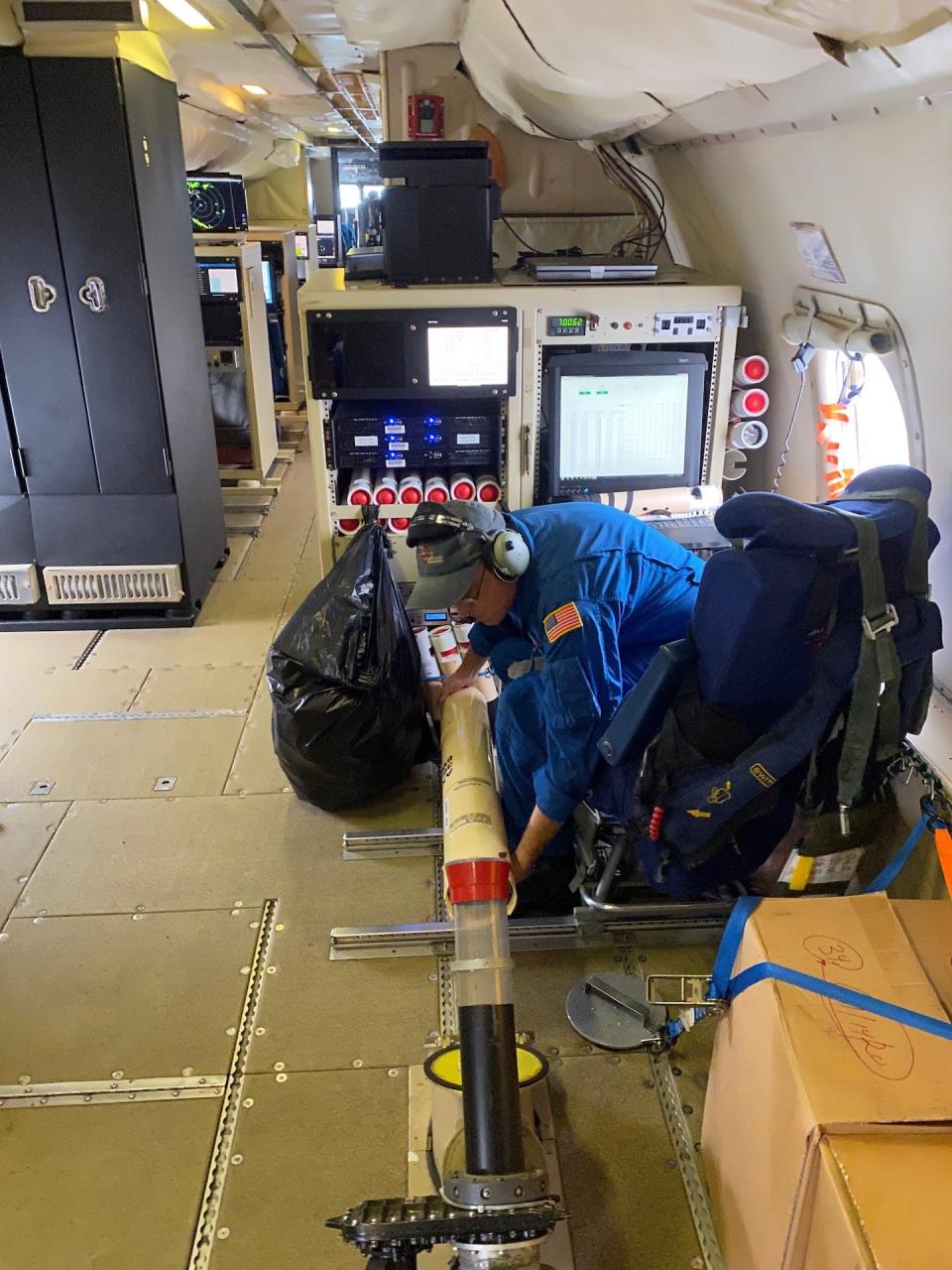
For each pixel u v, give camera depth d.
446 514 2.01
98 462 3.73
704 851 1.78
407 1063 1.97
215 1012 2.09
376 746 2.63
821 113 1.68
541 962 2.21
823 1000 1.37
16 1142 1.80
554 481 2.90
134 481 3.76
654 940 2.26
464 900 1.82
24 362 3.57
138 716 3.27
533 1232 1.29
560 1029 2.04
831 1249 1.14
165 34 3.80
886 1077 1.25
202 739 3.13
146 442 3.70
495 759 2.41
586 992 2.11
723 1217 1.57
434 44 3.29
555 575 2.04
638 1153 1.77
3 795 2.83
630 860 2.32
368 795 2.75
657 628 2.21
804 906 1.56
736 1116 1.51
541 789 2.00
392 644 2.62
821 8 1.12
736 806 1.71
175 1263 1.59
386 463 2.95
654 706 1.80
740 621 1.59
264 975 2.19
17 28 3.14
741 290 2.79
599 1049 1.99
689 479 2.95
